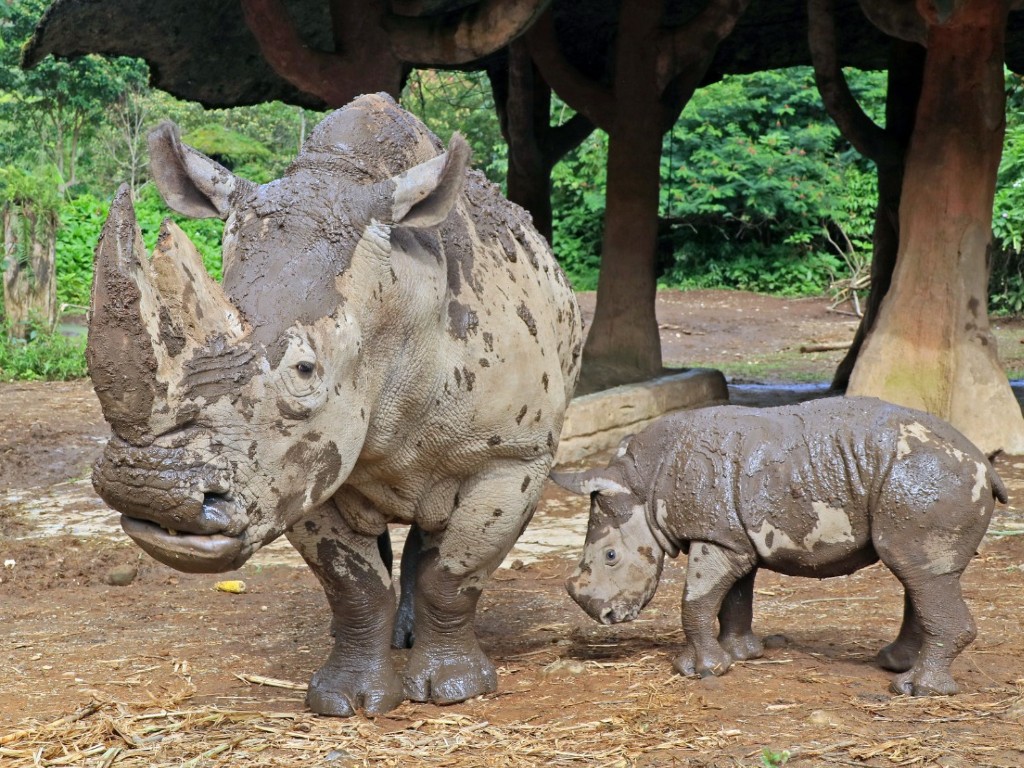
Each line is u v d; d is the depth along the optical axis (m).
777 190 28.66
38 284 16.86
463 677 4.79
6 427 12.09
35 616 6.38
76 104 28.36
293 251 3.78
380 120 4.46
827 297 27.06
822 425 4.87
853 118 12.98
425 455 4.46
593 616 5.09
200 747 4.31
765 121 30.66
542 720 4.52
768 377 16.86
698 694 4.72
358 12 9.44
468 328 4.41
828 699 4.65
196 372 3.40
